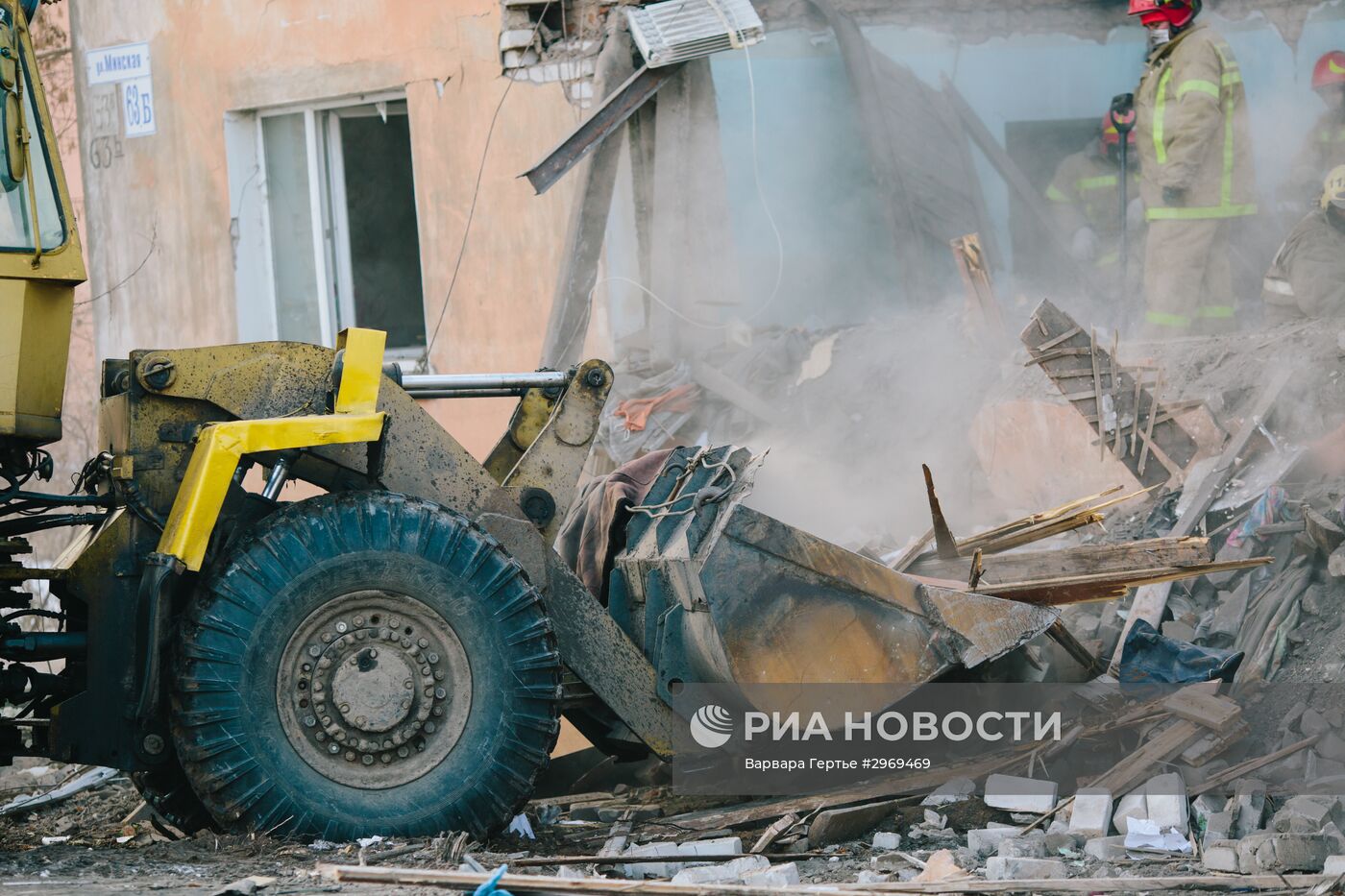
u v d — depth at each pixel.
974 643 21.19
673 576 21.23
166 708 18.84
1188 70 34.03
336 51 43.62
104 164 48.78
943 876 16.86
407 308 45.25
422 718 19.30
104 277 49.25
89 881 16.80
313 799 18.73
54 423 19.61
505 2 40.66
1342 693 21.77
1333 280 31.06
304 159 45.72
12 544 19.06
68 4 49.00
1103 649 24.17
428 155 42.38
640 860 18.30
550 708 19.80
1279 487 26.84
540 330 40.75
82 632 19.59
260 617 18.62
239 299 46.22
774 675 21.00
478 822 19.33
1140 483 29.11
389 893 15.55
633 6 37.97
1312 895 15.47
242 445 18.95
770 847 19.23
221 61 45.81
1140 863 17.95
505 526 21.05
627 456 34.38
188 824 20.42
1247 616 24.75
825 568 21.20
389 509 19.41
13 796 25.86
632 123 38.25
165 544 18.78
